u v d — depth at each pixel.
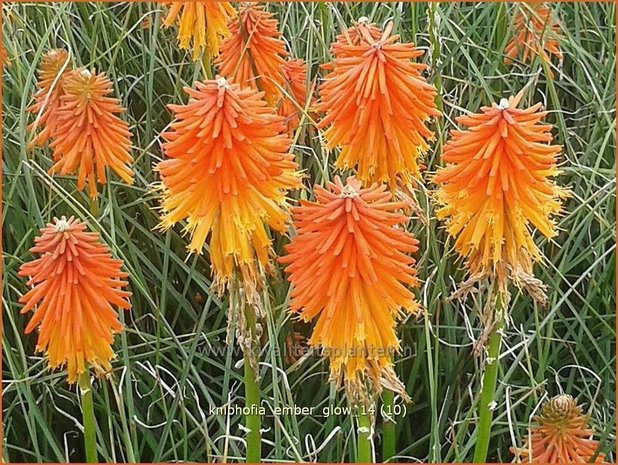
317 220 0.57
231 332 0.62
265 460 0.71
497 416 0.78
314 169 0.82
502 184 0.59
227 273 0.60
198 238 0.59
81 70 0.73
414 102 0.62
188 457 0.76
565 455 0.66
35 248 0.61
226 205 0.59
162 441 0.71
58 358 0.62
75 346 0.62
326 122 0.63
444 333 0.80
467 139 0.59
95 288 0.62
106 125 0.73
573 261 0.79
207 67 0.79
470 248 0.63
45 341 0.62
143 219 0.86
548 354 0.80
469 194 0.60
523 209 0.60
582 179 0.86
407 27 0.92
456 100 0.88
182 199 0.60
